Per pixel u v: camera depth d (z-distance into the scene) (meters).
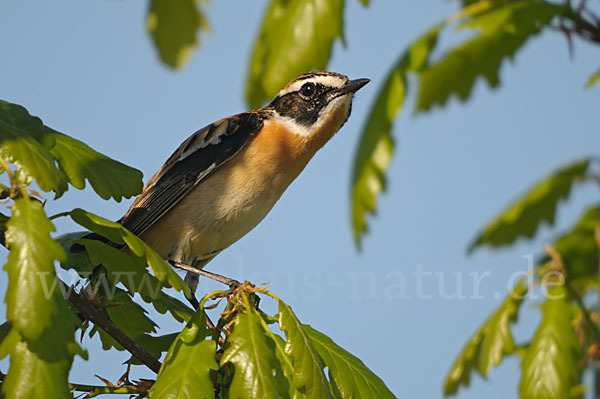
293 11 5.32
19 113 6.54
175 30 6.59
